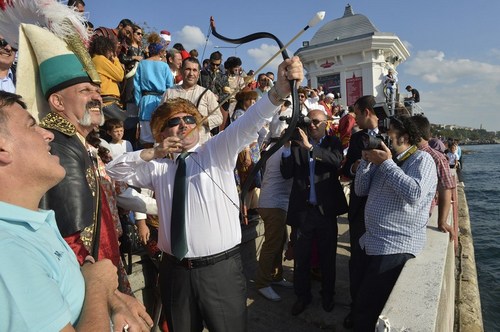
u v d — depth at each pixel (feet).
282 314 11.65
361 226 10.73
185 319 7.06
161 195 7.32
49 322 2.98
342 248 17.26
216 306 6.87
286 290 13.21
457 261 19.47
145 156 7.07
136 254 10.22
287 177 11.84
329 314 11.50
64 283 3.67
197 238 6.80
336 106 34.96
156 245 9.39
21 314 2.82
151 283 10.28
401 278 7.54
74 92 6.03
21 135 3.63
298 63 5.86
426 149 11.36
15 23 6.37
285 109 13.94
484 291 25.43
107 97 12.27
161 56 15.47
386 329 5.83
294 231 12.94
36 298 2.96
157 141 7.72
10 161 3.53
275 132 14.06
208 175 6.93
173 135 7.29
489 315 21.97
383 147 8.63
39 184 3.76
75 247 5.24
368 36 43.01
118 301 4.41
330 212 11.41
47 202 5.08
